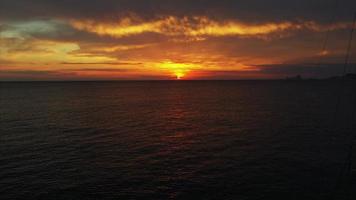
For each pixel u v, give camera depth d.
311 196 22.05
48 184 25.03
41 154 34.09
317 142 38.12
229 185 24.50
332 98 106.62
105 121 58.94
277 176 26.28
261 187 23.94
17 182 25.44
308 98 108.19
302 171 27.33
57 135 44.62
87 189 24.02
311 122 53.25
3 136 43.62
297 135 42.78
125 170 28.61
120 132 47.59
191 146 38.06
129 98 123.44
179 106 88.88
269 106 83.38
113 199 22.17
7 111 74.06
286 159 31.20
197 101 106.19
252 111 72.69
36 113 70.50
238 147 37.00
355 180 24.31
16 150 35.72
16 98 119.06
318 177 25.69
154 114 70.12
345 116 57.06
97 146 38.09
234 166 29.36
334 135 41.59
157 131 48.47
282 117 60.81
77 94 149.88
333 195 21.86
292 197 21.98
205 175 26.97
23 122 56.81
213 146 37.78
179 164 30.36
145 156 33.47
